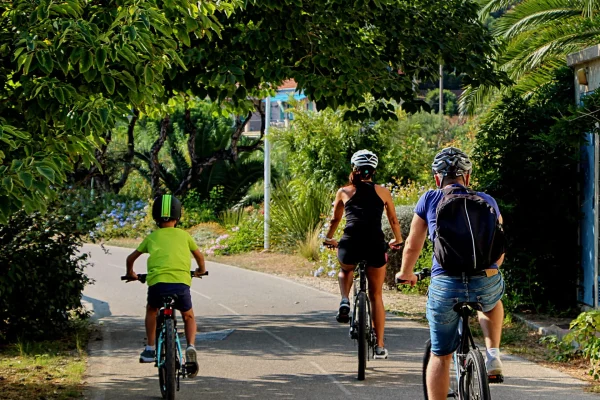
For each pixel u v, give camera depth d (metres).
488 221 6.45
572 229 14.26
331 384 9.84
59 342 13.01
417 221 6.86
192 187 38.38
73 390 9.56
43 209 7.27
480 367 6.23
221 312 16.20
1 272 12.55
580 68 14.33
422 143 29.70
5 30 8.08
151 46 8.01
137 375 10.53
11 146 7.27
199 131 38.56
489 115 15.62
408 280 7.03
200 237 30.77
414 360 11.20
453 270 6.45
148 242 8.90
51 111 7.66
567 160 14.09
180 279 8.73
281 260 25.16
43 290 12.95
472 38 15.98
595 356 9.91
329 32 14.22
